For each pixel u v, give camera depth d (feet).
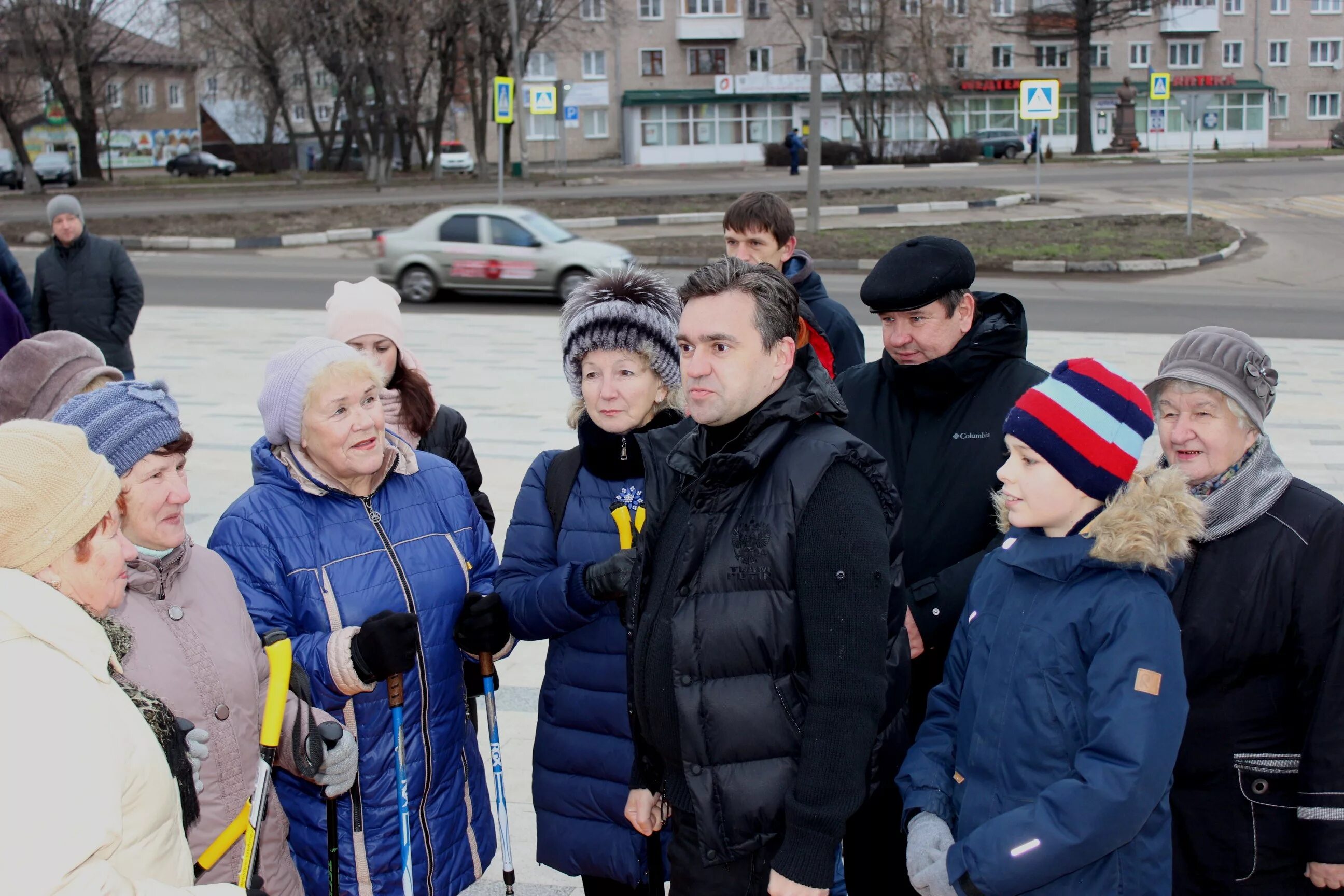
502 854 9.62
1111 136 184.65
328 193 112.27
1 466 6.04
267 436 9.16
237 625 8.12
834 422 7.84
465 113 179.63
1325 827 7.58
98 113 180.75
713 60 180.55
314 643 8.45
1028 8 176.45
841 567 7.06
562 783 9.32
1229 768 8.05
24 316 24.77
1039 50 183.42
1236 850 8.06
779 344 7.49
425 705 9.14
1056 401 7.21
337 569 9.00
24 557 6.01
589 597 8.48
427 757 9.14
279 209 90.94
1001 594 7.62
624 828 9.12
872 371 10.71
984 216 83.82
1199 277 58.80
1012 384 9.78
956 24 159.94
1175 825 8.22
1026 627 7.27
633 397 9.10
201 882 7.93
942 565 9.74
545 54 177.78
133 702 6.49
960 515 9.70
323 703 8.61
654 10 178.50
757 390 7.39
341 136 191.11
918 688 9.82
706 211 86.89
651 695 7.64
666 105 178.09
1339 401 29.78
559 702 9.33
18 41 118.73
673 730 7.56
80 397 7.83
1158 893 7.12
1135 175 114.73
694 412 7.47
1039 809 6.70
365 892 8.97
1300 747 7.93
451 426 12.98
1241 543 8.01
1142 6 155.63
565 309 9.49
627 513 9.11
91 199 113.09
